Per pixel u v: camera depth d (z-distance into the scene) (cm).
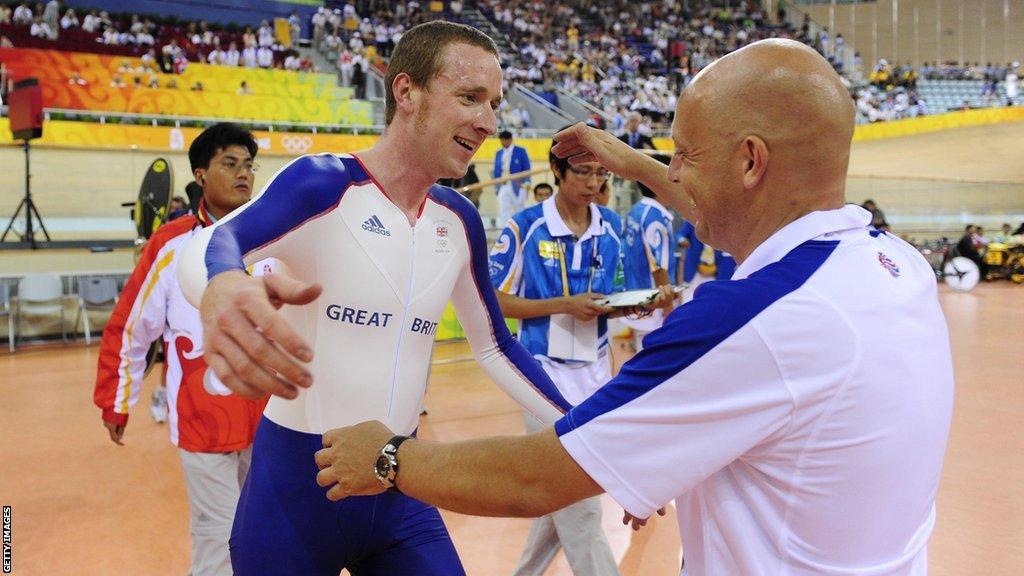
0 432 551
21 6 1759
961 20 3072
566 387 290
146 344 262
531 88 2147
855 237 111
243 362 93
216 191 264
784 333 99
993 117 2470
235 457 253
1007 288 1602
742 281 104
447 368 775
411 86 159
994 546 334
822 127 106
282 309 160
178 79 1714
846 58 2962
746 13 3038
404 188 163
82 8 1905
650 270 452
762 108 107
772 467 105
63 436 541
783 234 109
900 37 3145
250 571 161
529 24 2578
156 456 495
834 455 101
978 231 1745
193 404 246
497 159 1148
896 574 108
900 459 104
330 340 157
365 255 157
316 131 1609
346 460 123
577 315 285
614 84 2333
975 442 493
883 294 105
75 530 370
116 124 1387
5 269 947
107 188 1228
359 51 2059
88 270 995
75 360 851
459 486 112
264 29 2012
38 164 1182
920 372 106
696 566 117
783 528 106
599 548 260
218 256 119
